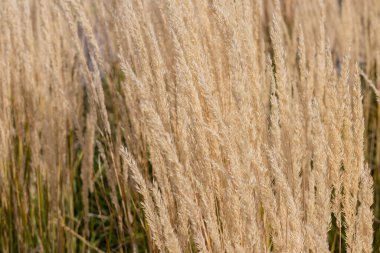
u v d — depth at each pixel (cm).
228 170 163
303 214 185
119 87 324
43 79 302
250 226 142
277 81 177
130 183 256
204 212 155
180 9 175
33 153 290
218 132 165
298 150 173
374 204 333
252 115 175
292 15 477
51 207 289
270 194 152
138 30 187
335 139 172
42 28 287
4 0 290
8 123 291
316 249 161
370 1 405
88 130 266
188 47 164
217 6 168
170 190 186
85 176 273
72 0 227
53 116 282
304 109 207
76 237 311
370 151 370
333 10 436
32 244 294
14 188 291
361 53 442
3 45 286
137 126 224
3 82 285
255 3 246
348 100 171
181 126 170
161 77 177
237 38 177
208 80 172
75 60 304
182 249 172
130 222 237
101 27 295
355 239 174
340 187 175
